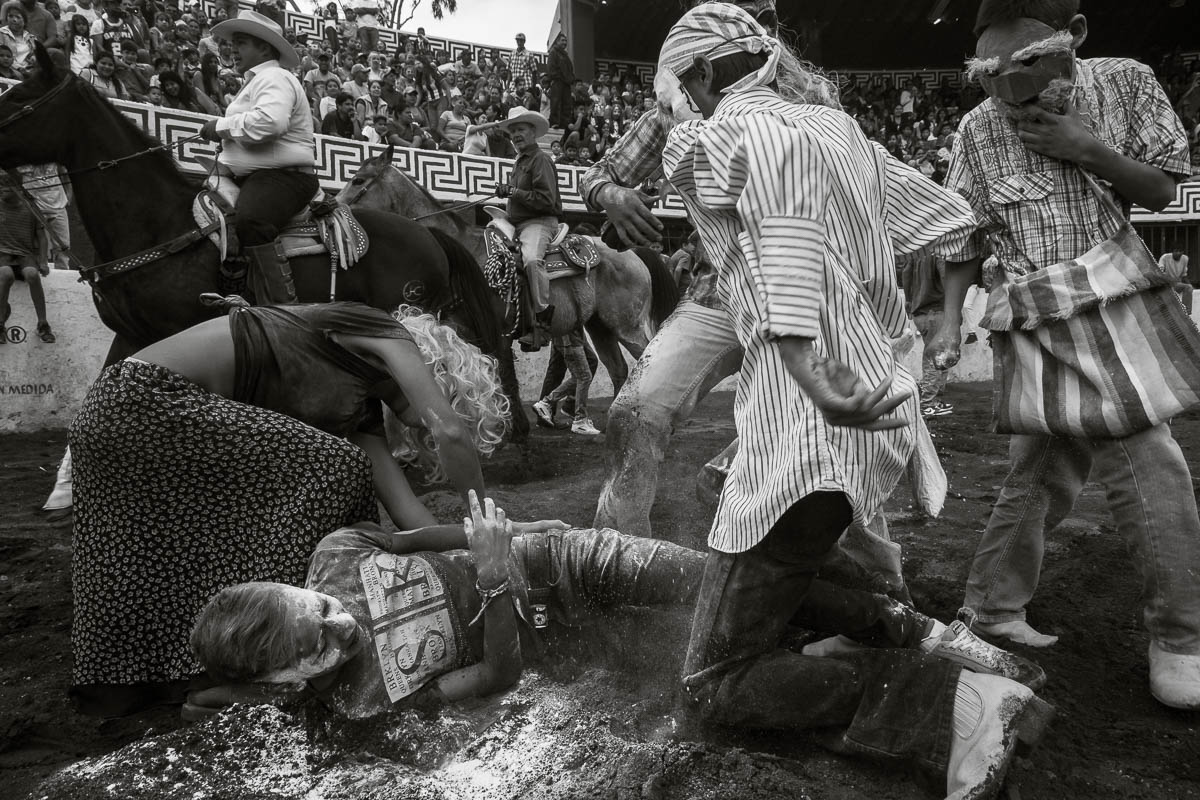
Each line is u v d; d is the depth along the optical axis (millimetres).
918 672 2107
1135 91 2793
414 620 2236
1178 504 2709
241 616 2092
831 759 2236
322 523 2506
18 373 8367
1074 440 3012
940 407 9195
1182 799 2262
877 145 2252
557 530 2633
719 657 2188
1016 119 2773
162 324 5125
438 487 5496
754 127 1887
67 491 5270
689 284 3334
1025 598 3162
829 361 1789
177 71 11266
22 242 8078
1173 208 16484
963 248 3049
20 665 3105
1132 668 2984
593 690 2521
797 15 24453
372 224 5695
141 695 2551
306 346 2670
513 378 6586
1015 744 2057
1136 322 2707
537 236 7836
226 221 5094
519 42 22594
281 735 2250
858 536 2721
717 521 2158
